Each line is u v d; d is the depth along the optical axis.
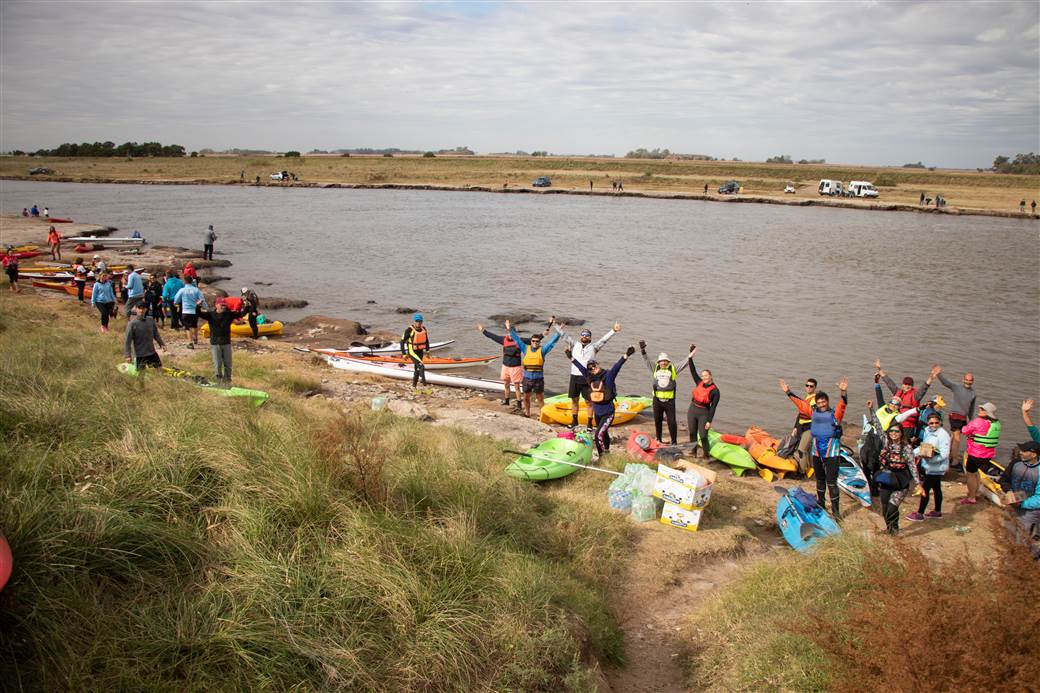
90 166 140.00
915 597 5.18
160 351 18.62
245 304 23.05
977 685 4.54
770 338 24.42
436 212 71.38
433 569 6.27
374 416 12.39
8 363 10.19
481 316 27.88
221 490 6.59
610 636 6.70
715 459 12.90
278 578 5.55
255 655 4.82
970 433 11.20
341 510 6.66
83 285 26.00
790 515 9.61
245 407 9.69
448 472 8.95
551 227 58.88
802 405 12.19
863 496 11.08
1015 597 5.14
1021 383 19.78
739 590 7.68
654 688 6.23
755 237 53.31
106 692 4.25
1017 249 47.44
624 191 98.75
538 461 11.07
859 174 126.25
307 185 106.81
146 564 5.43
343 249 45.59
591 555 8.13
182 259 38.97
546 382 20.02
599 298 31.17
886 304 30.22
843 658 5.25
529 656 5.57
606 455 12.16
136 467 6.58
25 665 4.31
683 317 27.58
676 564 8.55
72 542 5.18
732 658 6.38
